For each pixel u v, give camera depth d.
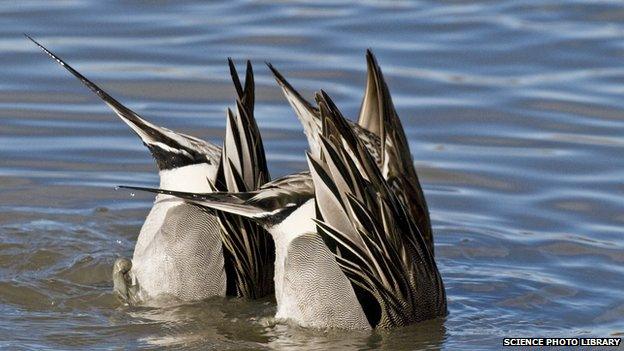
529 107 18.30
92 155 16.97
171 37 20.03
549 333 13.13
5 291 13.95
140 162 16.89
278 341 12.94
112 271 14.55
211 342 12.85
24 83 18.56
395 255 12.84
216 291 13.76
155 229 13.80
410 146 17.45
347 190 12.46
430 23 20.69
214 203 12.63
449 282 14.36
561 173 16.78
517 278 14.45
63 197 16.11
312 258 12.77
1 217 15.59
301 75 19.00
